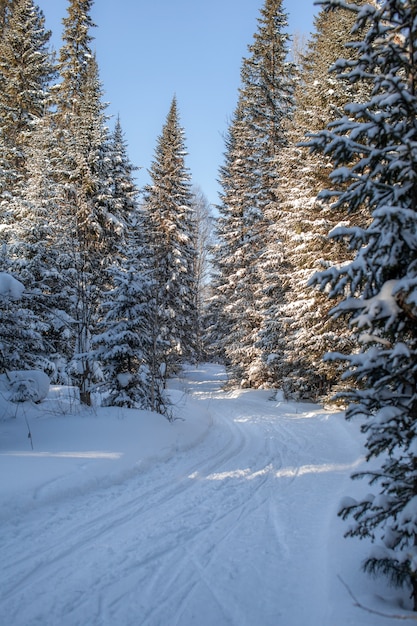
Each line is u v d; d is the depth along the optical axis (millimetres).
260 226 24562
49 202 16797
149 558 4645
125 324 11961
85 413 11172
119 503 6387
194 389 27094
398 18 4027
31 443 8305
